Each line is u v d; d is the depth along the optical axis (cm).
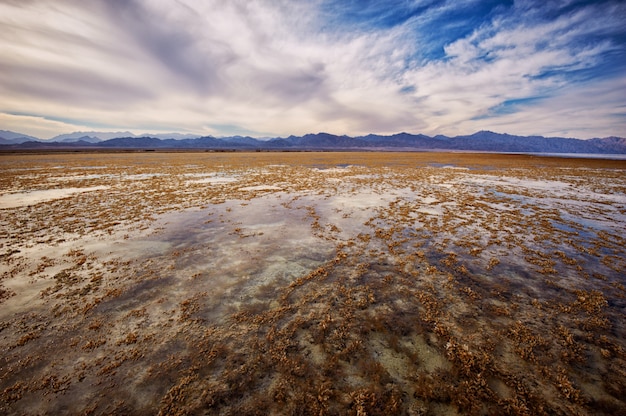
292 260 959
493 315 654
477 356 520
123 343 561
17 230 1270
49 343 559
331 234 1229
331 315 654
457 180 3044
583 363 510
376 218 1487
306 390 455
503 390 457
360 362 513
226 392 452
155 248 1062
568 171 4131
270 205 1791
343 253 1014
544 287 785
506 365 505
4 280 812
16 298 719
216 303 701
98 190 2308
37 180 2864
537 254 1020
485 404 431
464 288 775
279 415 414
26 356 523
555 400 437
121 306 688
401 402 434
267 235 1212
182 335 584
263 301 711
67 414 415
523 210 1689
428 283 804
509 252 1038
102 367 501
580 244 1127
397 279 829
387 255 1006
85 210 1641
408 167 4694
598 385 465
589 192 2333
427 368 500
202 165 4888
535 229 1312
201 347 550
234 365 506
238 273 862
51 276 839
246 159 6681
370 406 426
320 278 831
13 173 3450
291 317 646
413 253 1025
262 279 824
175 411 419
